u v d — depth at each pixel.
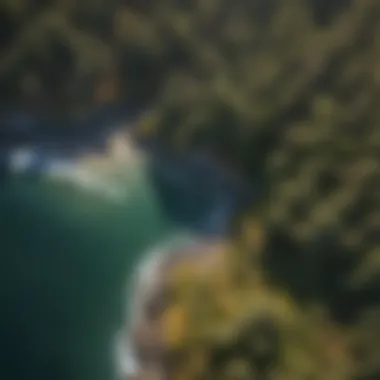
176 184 130.50
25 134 132.75
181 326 108.12
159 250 121.94
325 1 125.25
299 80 120.00
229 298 109.88
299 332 104.38
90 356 108.12
